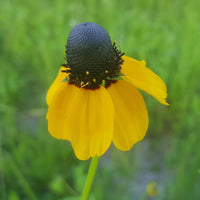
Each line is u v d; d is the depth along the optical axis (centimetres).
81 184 25
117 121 17
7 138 32
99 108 17
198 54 34
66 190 27
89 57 17
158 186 29
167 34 37
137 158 30
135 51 34
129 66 18
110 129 17
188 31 37
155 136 34
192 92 34
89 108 17
